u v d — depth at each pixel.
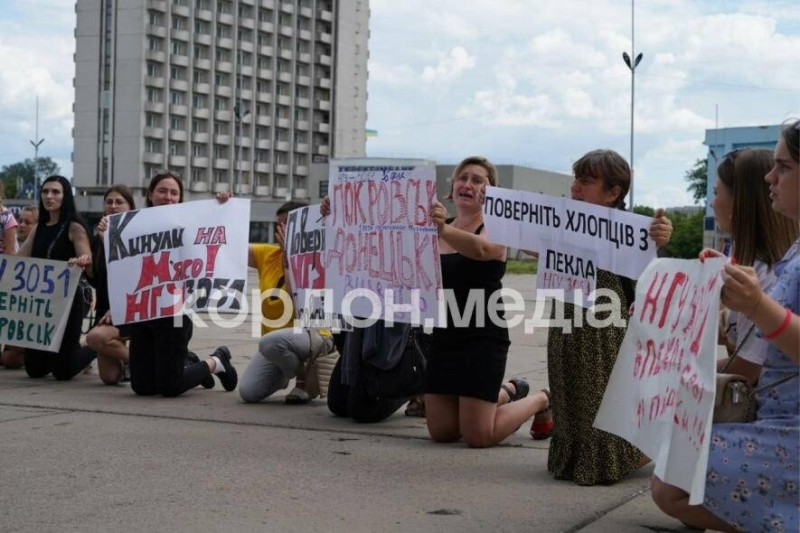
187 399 7.13
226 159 99.19
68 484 4.53
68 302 7.81
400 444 5.55
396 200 5.52
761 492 3.16
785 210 3.12
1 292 7.90
